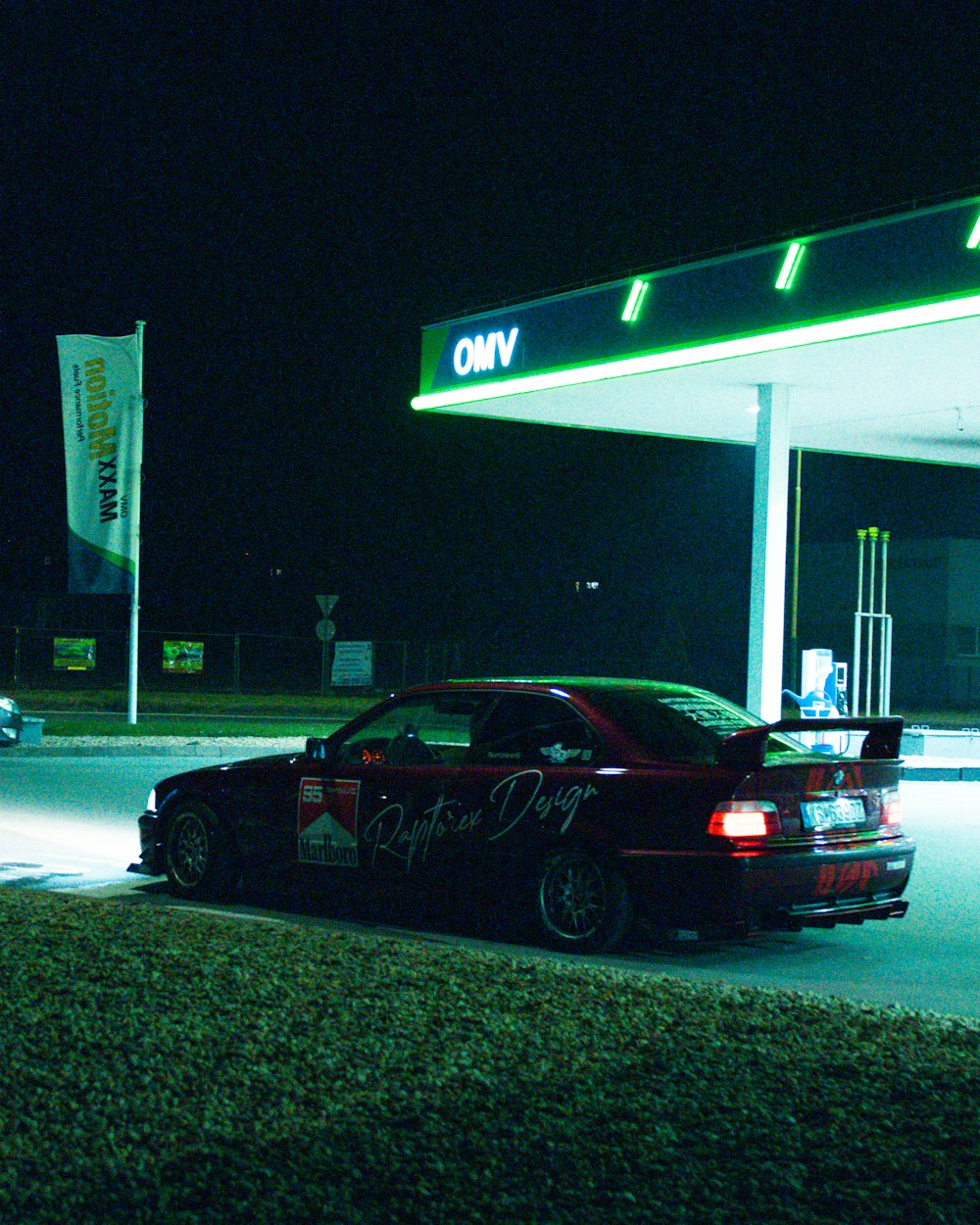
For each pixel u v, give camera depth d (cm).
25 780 1781
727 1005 612
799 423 2109
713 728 853
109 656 5497
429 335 2020
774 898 763
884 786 844
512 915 905
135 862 1126
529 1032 559
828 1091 487
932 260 1412
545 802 815
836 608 5856
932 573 5562
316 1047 532
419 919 912
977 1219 381
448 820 850
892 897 846
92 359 2333
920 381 1753
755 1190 398
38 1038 537
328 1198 387
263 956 695
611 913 786
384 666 5562
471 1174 406
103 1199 384
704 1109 465
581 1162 416
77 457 2367
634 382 1794
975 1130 448
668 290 1680
